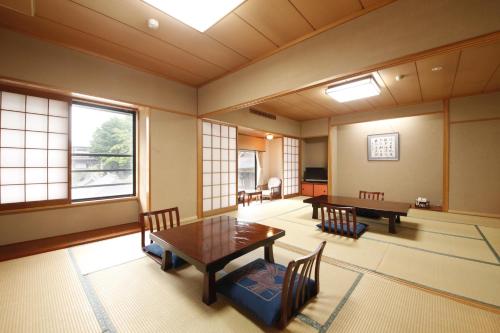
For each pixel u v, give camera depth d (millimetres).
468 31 1646
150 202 3551
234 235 2109
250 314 1532
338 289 1804
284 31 2467
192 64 3258
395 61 1957
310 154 7516
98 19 2256
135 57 3043
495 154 4098
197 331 1382
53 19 2242
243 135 6672
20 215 2805
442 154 4953
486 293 1746
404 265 2213
